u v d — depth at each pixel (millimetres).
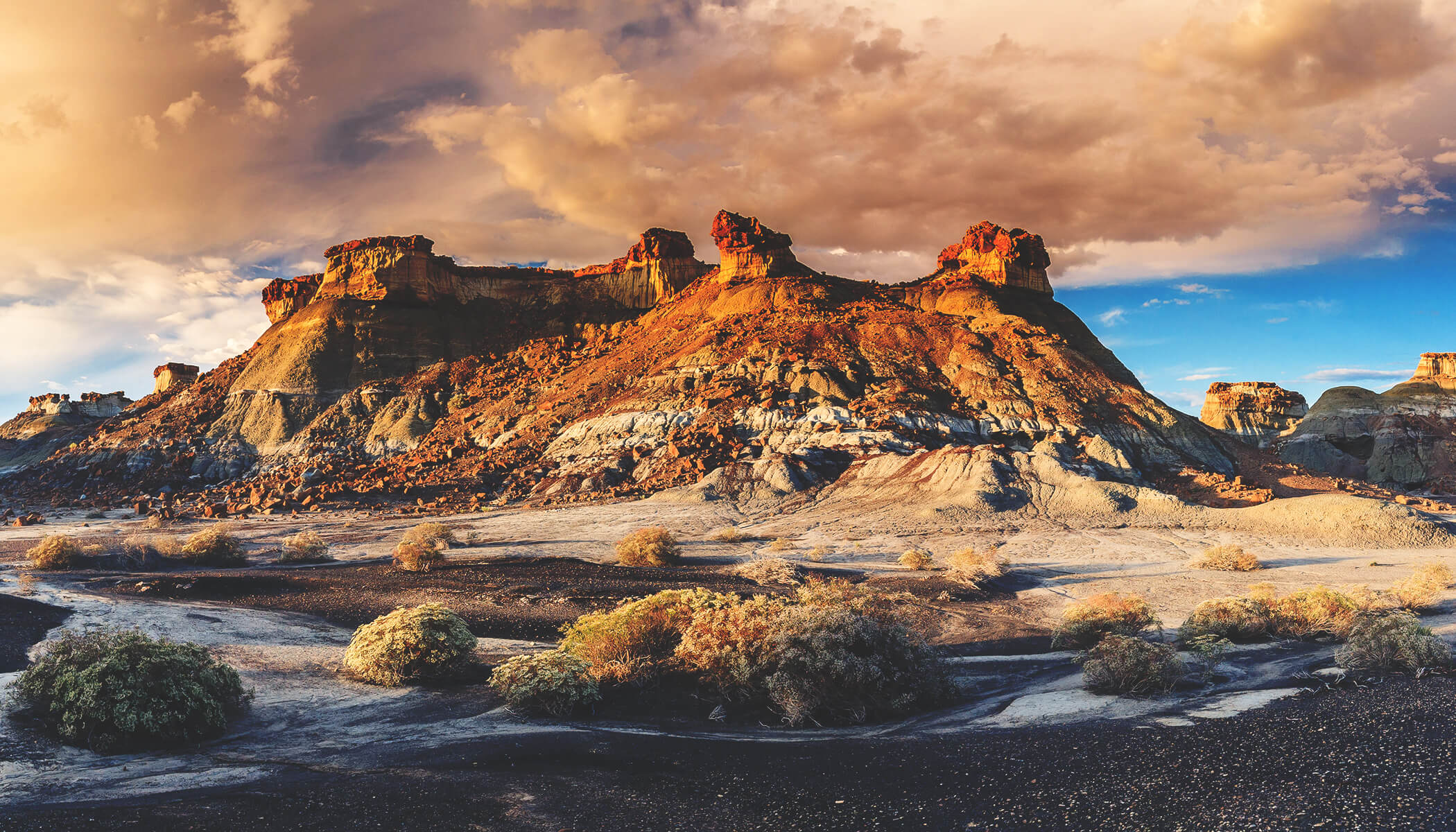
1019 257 155875
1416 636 18031
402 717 15008
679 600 20016
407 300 162875
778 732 14641
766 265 157125
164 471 119375
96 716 12281
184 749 12531
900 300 151000
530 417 120875
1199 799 9227
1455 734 11461
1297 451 154125
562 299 175375
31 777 10711
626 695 17016
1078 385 113438
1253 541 59469
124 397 184250
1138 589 37844
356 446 127125
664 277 176875
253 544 59125
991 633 27688
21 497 110625
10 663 16734
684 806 9828
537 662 16406
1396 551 55219
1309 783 9516
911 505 73688
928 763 11500
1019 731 13688
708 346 124125
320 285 174875
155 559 42438
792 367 112312
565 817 9484
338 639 23547
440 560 42312
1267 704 14781
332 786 10523
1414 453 141750
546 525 69562
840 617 16969
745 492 81375
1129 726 13555
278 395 138375
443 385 144000
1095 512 70000
